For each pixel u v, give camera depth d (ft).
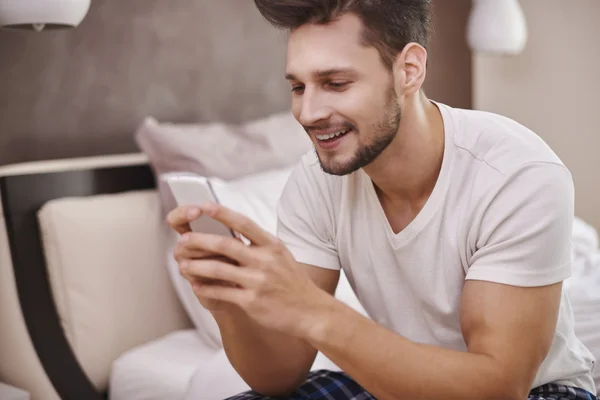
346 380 4.31
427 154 3.75
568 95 11.03
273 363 3.92
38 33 6.57
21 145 6.50
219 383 4.97
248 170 6.98
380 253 4.01
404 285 4.01
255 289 2.92
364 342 3.12
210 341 5.97
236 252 2.88
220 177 6.75
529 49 11.27
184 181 3.02
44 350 5.70
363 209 4.04
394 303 4.07
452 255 3.76
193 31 7.86
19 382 5.75
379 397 3.32
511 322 3.35
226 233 3.04
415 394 3.19
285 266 2.95
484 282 3.45
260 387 4.06
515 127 3.90
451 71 11.25
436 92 11.03
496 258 3.47
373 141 3.46
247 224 2.89
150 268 6.34
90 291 5.94
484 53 10.42
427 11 3.65
